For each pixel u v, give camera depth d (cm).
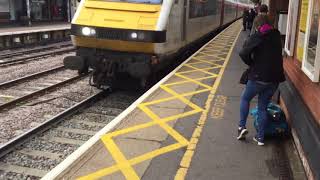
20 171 598
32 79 1230
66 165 484
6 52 1931
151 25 942
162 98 809
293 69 635
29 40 2322
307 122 481
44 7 3666
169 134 601
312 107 467
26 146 688
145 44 941
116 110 923
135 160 507
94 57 1008
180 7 1105
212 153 534
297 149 535
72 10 3847
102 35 964
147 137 587
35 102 959
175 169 486
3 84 1100
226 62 1285
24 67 1477
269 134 587
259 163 507
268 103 567
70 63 1020
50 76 1288
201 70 1130
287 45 725
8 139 719
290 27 688
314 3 484
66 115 847
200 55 1435
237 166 497
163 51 976
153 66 982
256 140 578
